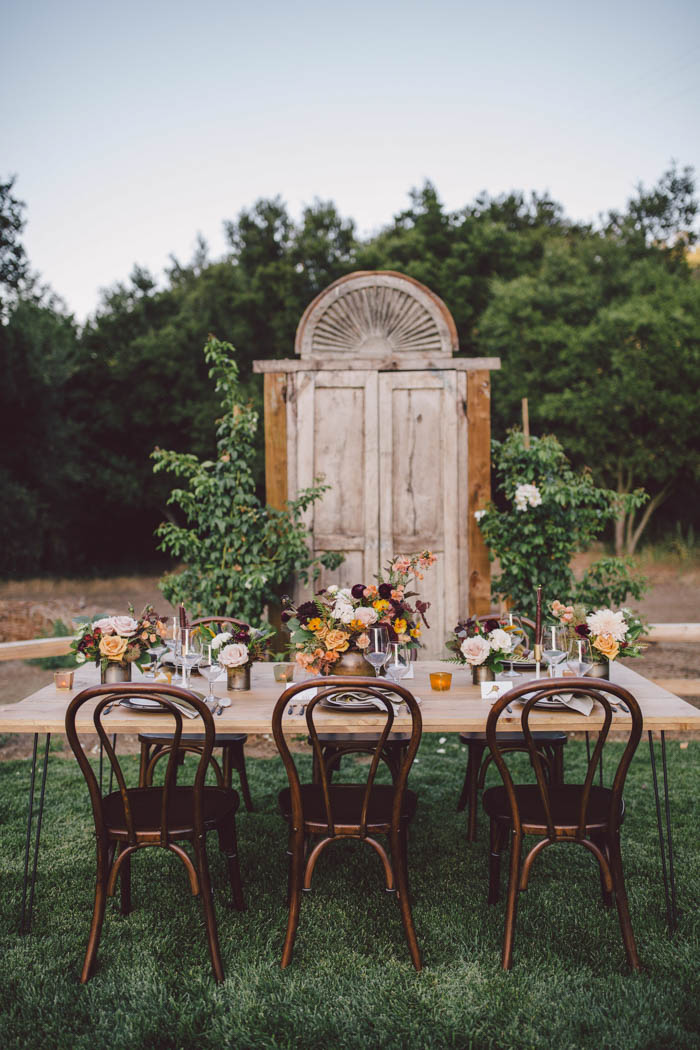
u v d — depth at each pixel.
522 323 17.09
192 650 3.28
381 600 3.16
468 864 3.39
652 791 4.25
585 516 5.84
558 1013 2.31
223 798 2.93
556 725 2.70
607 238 18.83
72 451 18.95
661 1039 2.19
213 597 5.54
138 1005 2.38
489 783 4.40
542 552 5.71
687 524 18.31
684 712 2.73
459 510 5.93
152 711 2.82
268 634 3.29
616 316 15.97
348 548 5.96
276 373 5.98
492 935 2.77
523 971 2.54
